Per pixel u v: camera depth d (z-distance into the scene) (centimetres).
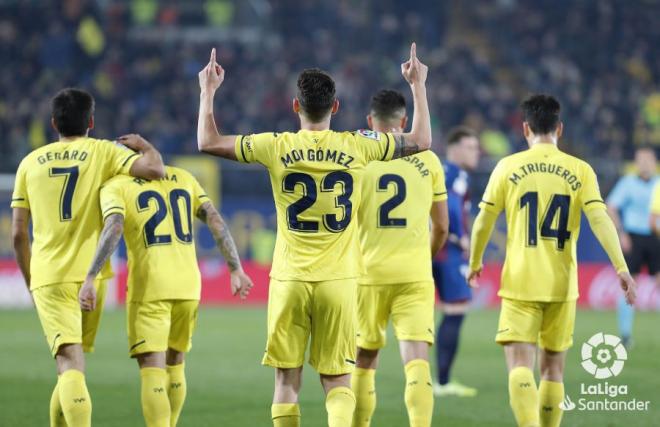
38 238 2183
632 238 4666
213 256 6725
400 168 2384
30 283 2220
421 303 2344
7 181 6531
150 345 2211
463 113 8969
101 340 4728
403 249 2358
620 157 8812
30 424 2730
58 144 2220
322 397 3195
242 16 10275
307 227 1966
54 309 2142
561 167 2256
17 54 8919
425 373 2284
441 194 2439
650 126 9444
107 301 6388
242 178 6875
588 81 9956
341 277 1972
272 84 9050
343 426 1952
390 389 3341
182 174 2342
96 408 2989
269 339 2016
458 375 3653
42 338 4806
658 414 2853
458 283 3209
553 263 2234
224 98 8825
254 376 3644
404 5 10350
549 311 2258
